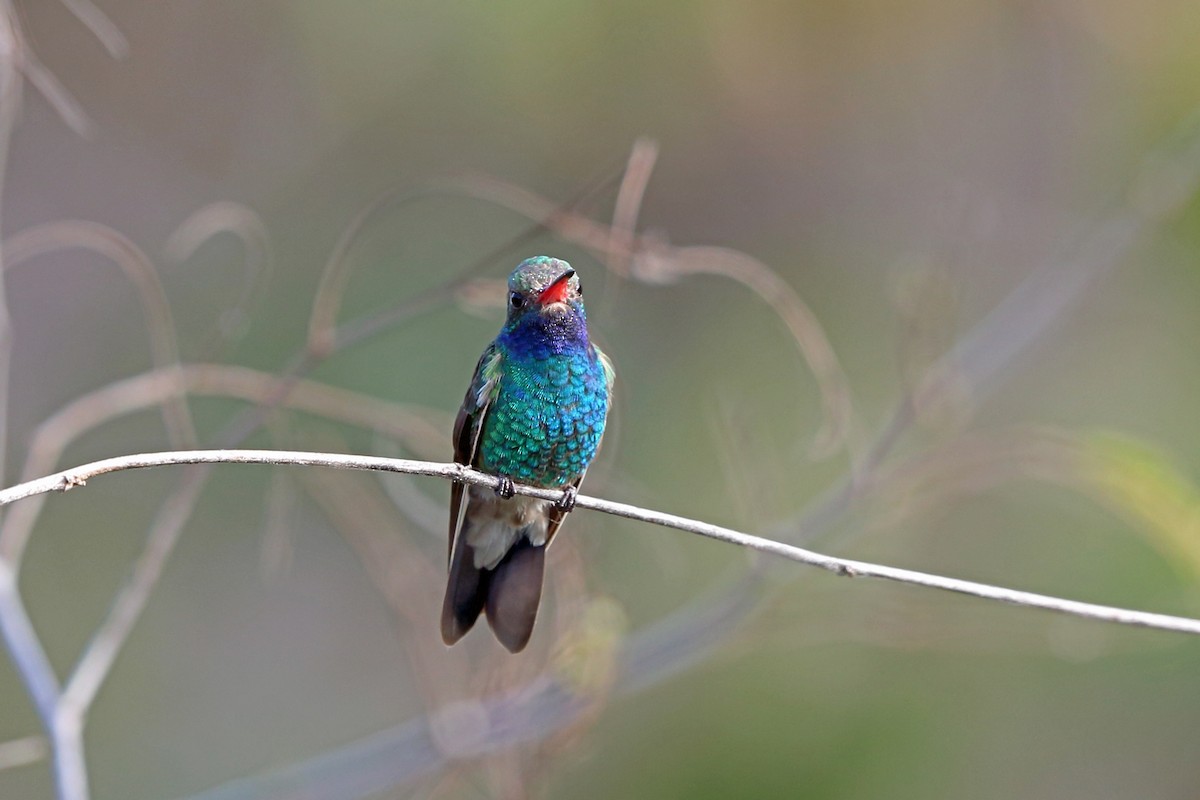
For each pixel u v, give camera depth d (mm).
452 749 9047
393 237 14273
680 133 15477
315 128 14836
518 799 8906
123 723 13039
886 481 10531
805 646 13086
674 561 12367
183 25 14648
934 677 13305
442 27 14828
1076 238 13250
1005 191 15945
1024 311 12617
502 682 9180
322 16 14836
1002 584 13391
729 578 12812
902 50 15922
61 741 7367
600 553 10102
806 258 15641
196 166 14547
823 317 15516
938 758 13016
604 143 15250
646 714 12781
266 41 14836
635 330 14461
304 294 14180
